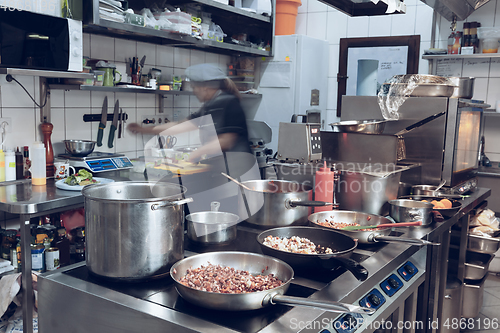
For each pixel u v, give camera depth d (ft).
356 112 10.27
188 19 11.30
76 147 9.84
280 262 4.01
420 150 9.19
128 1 10.64
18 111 9.46
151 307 3.55
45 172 8.95
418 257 6.36
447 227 7.20
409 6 14.73
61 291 4.02
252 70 15.49
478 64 13.57
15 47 7.52
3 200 7.46
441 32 14.11
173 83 12.48
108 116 11.37
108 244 3.92
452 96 9.66
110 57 11.53
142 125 12.63
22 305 7.45
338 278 4.31
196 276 3.84
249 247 4.98
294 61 14.67
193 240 5.03
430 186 8.68
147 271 3.96
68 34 8.38
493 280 12.92
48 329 4.22
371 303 4.72
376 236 5.19
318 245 5.02
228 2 13.05
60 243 8.62
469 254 10.15
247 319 3.38
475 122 10.15
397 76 9.64
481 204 10.22
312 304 3.20
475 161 10.69
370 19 15.46
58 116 10.34
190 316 3.41
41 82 9.77
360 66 14.58
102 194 4.33
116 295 3.76
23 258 7.32
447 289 8.53
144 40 12.30
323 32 16.42
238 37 14.47
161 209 3.93
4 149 9.27
